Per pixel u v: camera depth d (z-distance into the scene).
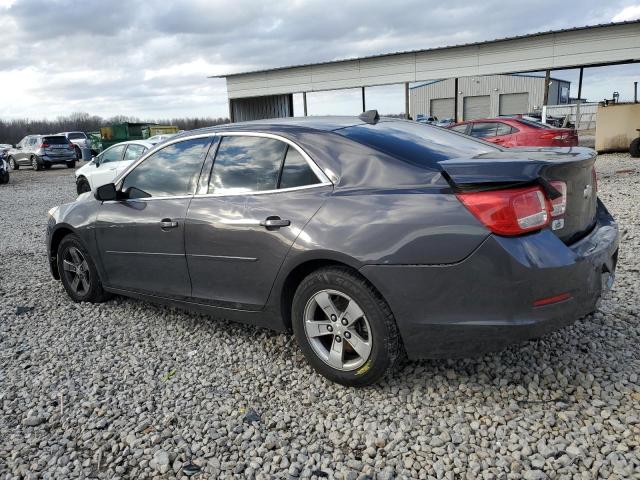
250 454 2.57
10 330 4.30
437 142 3.33
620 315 3.85
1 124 101.19
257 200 3.32
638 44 20.67
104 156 13.45
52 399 3.15
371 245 2.77
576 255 2.66
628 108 17.20
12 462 2.58
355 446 2.60
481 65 24.03
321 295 3.04
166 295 4.00
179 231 3.71
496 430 2.63
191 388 3.21
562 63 22.23
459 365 3.25
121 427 2.83
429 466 2.42
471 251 2.57
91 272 4.64
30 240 8.40
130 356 3.68
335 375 3.08
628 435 2.52
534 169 2.55
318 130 3.29
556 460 2.39
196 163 3.79
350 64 27.12
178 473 2.46
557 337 3.55
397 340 2.88
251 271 3.33
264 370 3.39
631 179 11.31
